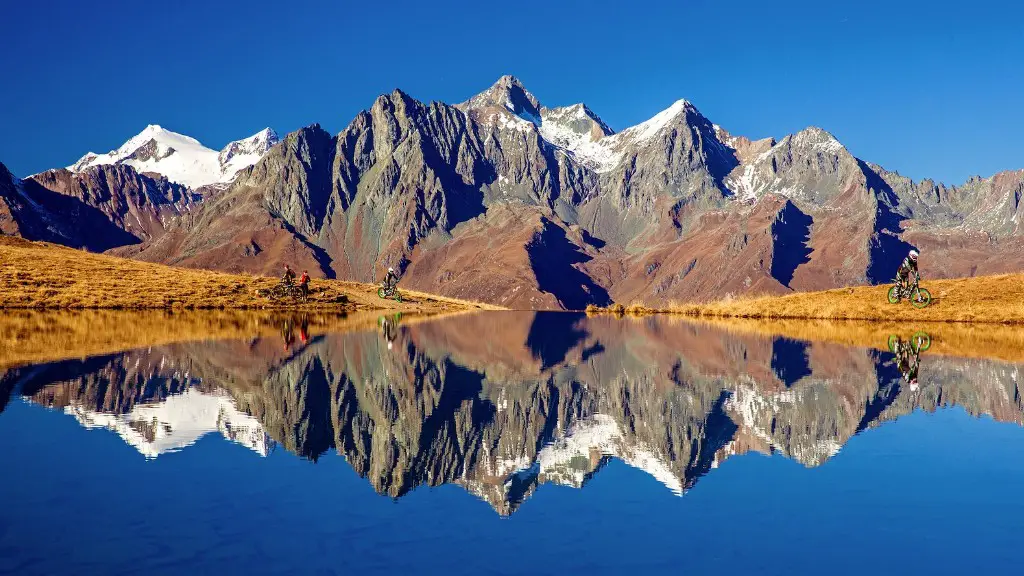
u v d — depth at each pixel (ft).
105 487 27.09
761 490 27.71
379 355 76.79
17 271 178.29
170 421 39.14
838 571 20.07
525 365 70.23
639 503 26.09
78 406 42.65
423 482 28.58
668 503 26.04
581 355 80.89
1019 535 22.81
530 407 45.83
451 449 34.27
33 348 74.90
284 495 26.53
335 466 30.66
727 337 109.19
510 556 20.84
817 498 26.76
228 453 32.50
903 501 26.25
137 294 171.12
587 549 21.74
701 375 62.18
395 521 24.00
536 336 112.27
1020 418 42.29
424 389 53.11
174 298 172.45
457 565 20.27
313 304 191.62
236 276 223.92
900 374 62.59
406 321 152.35
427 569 20.04
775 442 36.09
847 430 39.04
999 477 29.35
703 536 22.62
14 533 22.33
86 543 21.62
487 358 76.59
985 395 50.83
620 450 34.35
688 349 88.33
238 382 53.72
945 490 27.58
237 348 79.20
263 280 218.59
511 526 23.39
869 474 29.99
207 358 68.59
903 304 165.48
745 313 181.68
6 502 25.18
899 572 19.83
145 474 28.89
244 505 25.34
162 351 73.92
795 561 20.90
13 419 38.75
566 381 58.29
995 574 19.75
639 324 151.23
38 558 20.45
